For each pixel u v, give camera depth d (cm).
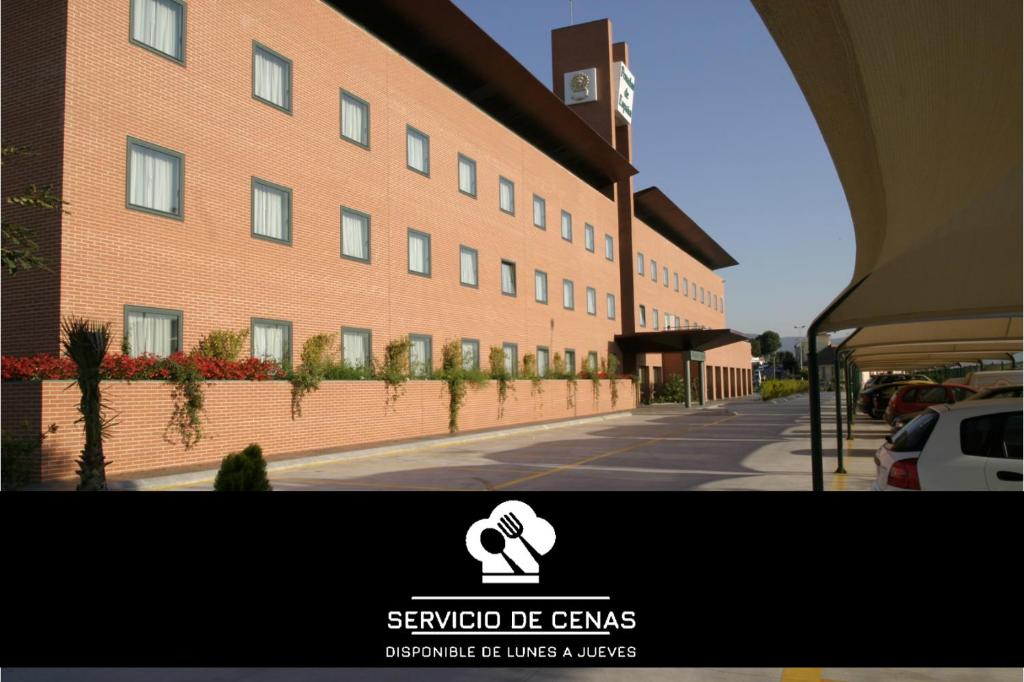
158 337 1546
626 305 4703
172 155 1598
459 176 2753
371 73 2273
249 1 1828
